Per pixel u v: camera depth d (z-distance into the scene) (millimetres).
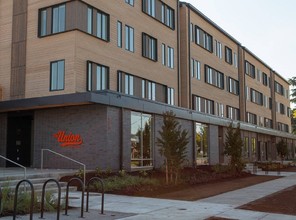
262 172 30109
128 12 25359
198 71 34281
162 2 29719
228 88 41344
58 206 9711
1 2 24062
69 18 21125
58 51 21281
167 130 18484
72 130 20578
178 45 31297
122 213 10820
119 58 24031
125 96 20953
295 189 17203
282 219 10008
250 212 11047
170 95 29609
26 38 22688
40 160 21453
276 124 60688
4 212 10156
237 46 45094
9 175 15773
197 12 34438
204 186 18422
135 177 17484
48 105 20156
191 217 10227
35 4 22594
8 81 23078
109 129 19750
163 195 14875
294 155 63094
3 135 22875
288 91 70125
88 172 18391
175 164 18297
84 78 21094
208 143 31344
